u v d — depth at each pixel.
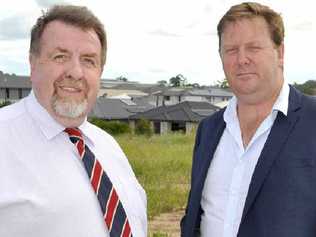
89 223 3.19
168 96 94.50
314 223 3.22
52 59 3.23
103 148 3.56
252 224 3.34
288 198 3.24
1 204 2.98
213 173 3.64
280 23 3.46
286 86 3.52
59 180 3.15
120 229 3.35
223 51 3.54
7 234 2.99
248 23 3.43
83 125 3.47
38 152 3.16
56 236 3.08
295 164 3.28
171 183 13.82
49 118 3.23
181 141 28.38
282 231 3.22
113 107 65.56
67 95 3.23
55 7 3.30
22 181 3.06
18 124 3.18
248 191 3.36
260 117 3.50
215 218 3.59
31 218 3.03
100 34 3.37
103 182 3.33
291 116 3.39
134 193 3.62
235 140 3.57
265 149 3.36
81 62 3.28
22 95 77.31
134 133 42.25
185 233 3.79
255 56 3.41
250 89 3.42
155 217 10.41
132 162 17.12
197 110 60.84
